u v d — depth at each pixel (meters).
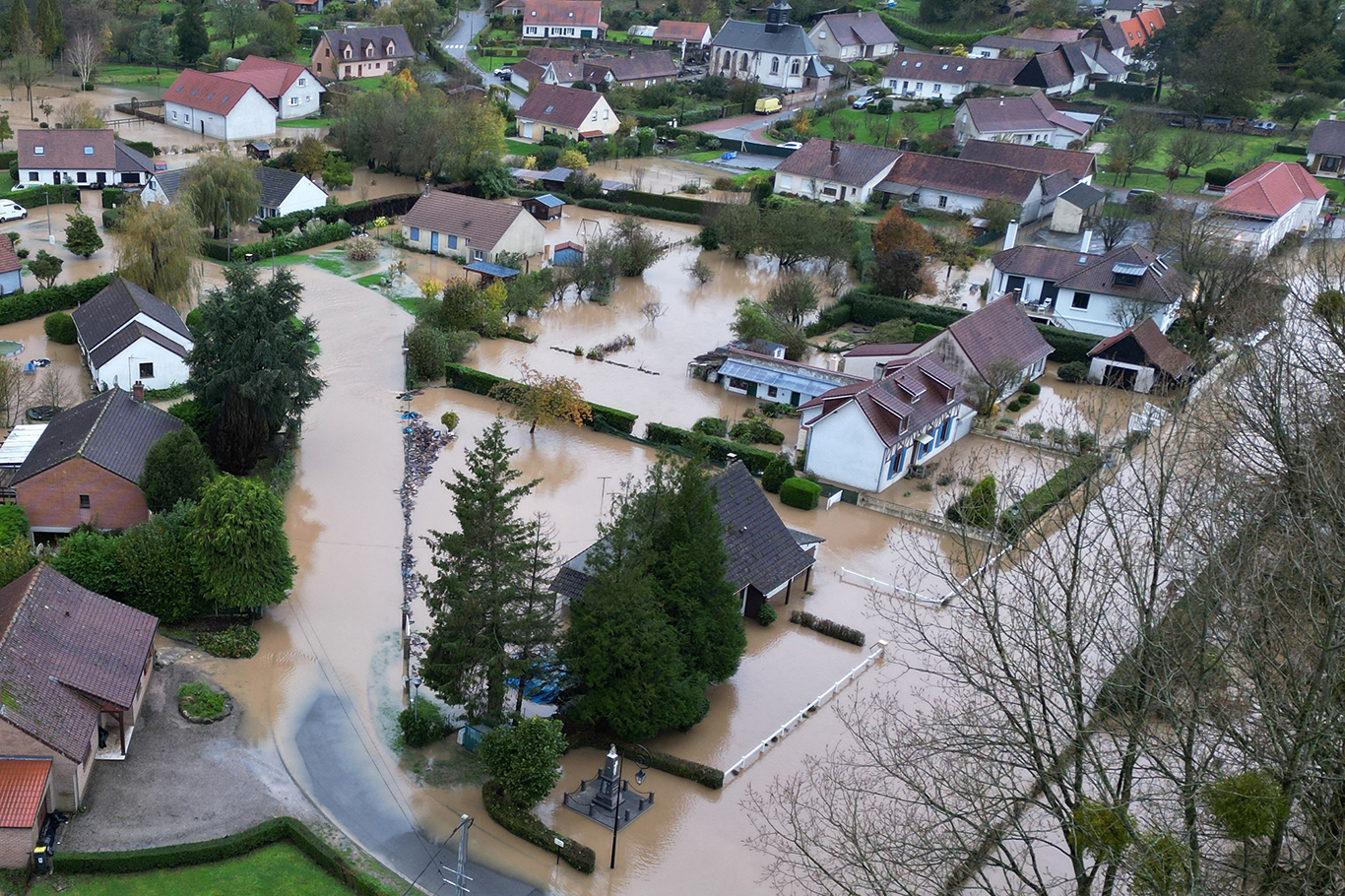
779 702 51.97
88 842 40.41
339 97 157.62
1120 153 144.12
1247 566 33.88
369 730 48.22
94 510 57.66
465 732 47.44
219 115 143.12
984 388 81.19
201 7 180.12
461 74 179.38
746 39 190.00
